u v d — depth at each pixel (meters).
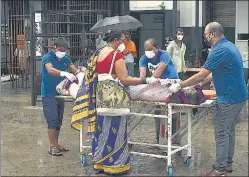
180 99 5.55
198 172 5.86
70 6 13.59
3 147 7.07
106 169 5.68
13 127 8.49
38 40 12.05
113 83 5.48
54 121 6.54
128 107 5.55
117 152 5.64
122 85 5.51
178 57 8.90
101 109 5.53
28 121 9.05
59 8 14.39
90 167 6.08
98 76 5.55
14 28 14.19
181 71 8.92
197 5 13.09
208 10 14.60
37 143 7.33
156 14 14.95
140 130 8.23
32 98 10.79
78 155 6.63
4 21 14.35
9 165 6.17
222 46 5.30
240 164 6.18
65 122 8.96
